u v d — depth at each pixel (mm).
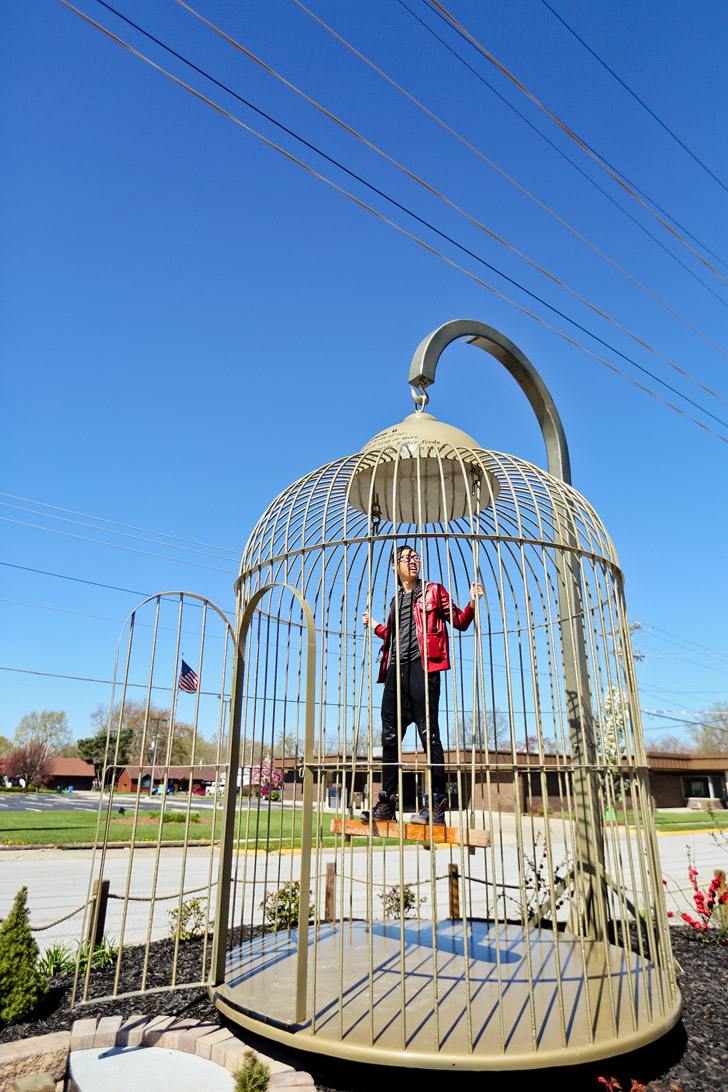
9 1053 3877
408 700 5125
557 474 6922
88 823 25203
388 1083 3672
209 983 4508
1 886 11875
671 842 23375
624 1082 3729
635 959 5008
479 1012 3877
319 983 4465
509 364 6945
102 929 6199
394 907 8273
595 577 4824
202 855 17016
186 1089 3602
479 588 4133
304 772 3947
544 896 6766
